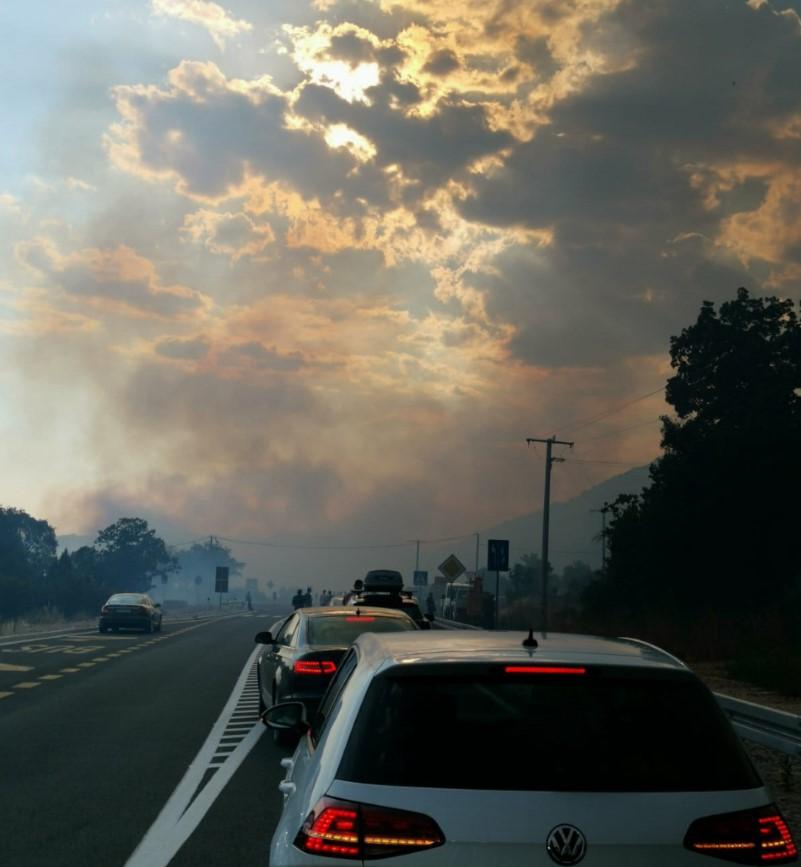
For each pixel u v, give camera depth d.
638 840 3.76
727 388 50.94
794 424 47.09
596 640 4.95
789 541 45.09
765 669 21.08
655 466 51.28
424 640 4.83
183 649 33.81
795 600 32.38
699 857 3.78
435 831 3.79
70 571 71.69
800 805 10.23
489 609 50.06
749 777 4.03
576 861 3.73
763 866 3.82
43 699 19.11
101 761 12.67
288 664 13.61
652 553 47.16
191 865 7.96
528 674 4.15
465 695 4.13
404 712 4.09
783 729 11.06
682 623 34.91
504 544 35.69
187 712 17.47
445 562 46.81
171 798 10.51
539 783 3.86
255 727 15.73
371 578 34.12
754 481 45.56
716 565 45.69
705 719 4.14
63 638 40.12
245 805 10.19
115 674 24.20
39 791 10.84
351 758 4.02
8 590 58.00
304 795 4.22
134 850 8.42
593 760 3.92
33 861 8.07
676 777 3.92
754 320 51.53
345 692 4.71
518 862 3.74
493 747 3.95
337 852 3.82
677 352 52.41
